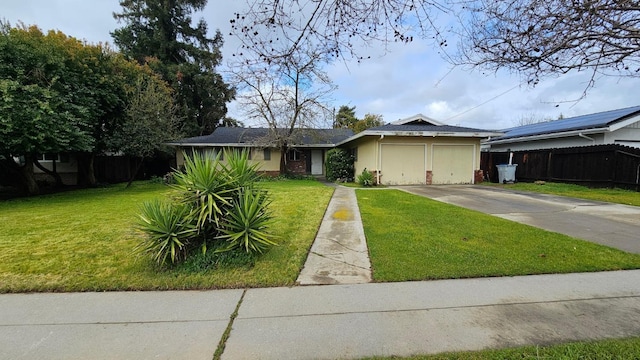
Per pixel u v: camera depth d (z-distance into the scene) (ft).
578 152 37.22
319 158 68.54
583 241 14.47
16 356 6.64
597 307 8.57
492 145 59.98
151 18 84.12
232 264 11.66
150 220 11.68
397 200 27.66
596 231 16.38
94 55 40.09
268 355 6.64
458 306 8.71
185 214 12.13
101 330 7.64
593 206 24.16
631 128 38.60
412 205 24.73
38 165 44.98
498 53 8.44
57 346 6.99
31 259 12.72
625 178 32.40
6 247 14.40
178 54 88.48
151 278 10.69
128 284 10.24
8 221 20.51
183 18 88.89
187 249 12.10
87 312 8.55
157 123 48.03
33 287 10.04
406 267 11.50
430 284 10.18
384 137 43.11
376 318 8.11
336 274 11.13
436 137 43.88
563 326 7.63
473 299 9.12
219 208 12.32
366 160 47.62
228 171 13.11
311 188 38.68
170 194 12.94
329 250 13.76
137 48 82.53
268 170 64.39
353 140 50.08
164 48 83.92
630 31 6.73
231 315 8.34
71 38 38.37
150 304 9.01
